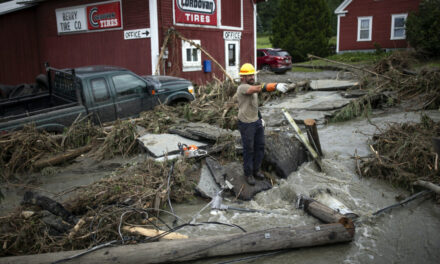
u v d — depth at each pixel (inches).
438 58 812.0
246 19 644.7
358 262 137.6
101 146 271.1
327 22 1173.1
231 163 221.5
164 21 480.1
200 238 142.3
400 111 389.7
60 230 155.5
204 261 140.8
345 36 1091.9
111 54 521.0
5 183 227.0
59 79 309.1
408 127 263.0
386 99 415.5
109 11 503.2
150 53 477.4
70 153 259.1
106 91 297.4
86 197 175.3
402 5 983.6
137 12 476.7
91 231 150.3
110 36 514.9
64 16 559.2
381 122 343.0
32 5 587.5
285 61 784.3
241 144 234.2
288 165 224.1
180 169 209.5
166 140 257.0
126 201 175.5
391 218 171.0
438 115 355.9
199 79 551.2
